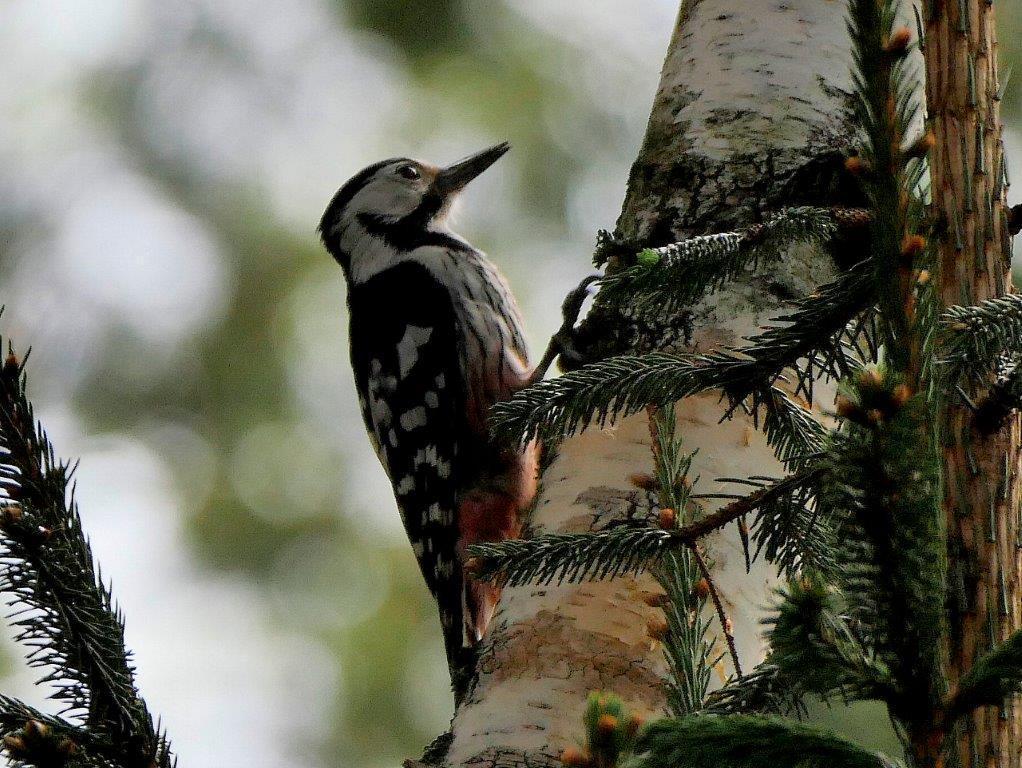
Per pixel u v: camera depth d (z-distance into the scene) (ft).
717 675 20.10
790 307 22.80
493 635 21.11
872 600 10.89
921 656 10.88
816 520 16.65
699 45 26.89
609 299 18.16
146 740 18.03
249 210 51.67
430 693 49.65
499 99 50.88
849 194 25.00
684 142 25.76
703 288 18.35
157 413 50.75
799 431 19.39
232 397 51.11
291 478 51.21
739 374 16.81
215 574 49.80
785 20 26.35
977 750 14.28
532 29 51.16
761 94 25.71
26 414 19.30
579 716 19.54
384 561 50.96
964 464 15.55
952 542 15.39
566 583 20.77
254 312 51.52
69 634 18.21
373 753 48.34
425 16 50.34
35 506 18.99
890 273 12.61
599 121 51.16
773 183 24.94
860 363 18.37
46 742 15.30
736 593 20.79
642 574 20.47
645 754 11.30
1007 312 14.85
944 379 14.97
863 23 12.91
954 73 16.52
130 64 50.85
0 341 19.44
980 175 16.29
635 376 17.54
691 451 21.83
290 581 50.16
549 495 22.66
